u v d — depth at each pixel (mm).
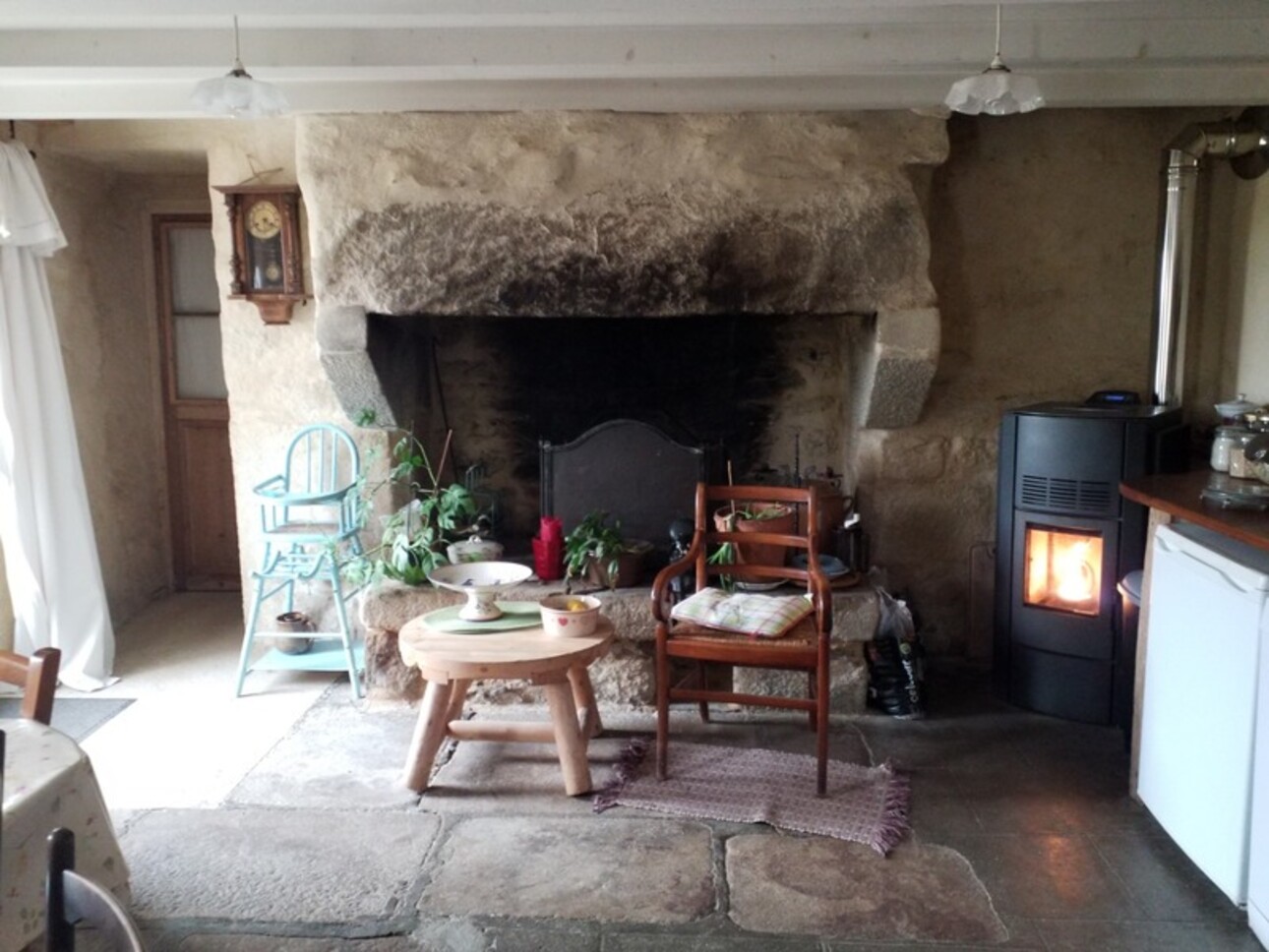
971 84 2129
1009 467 3162
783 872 2240
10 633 3477
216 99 2229
